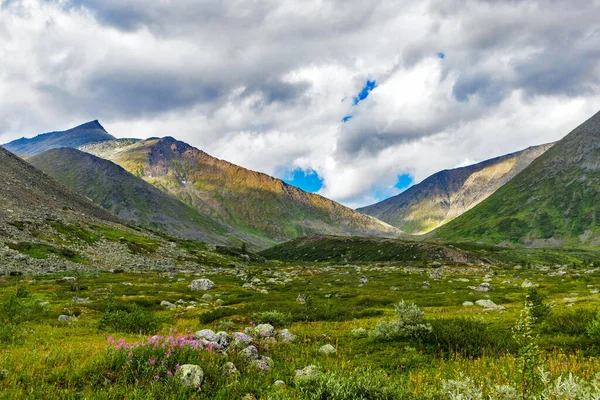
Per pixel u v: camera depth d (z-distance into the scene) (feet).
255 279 273.54
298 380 36.09
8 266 234.58
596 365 43.80
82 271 263.49
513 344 53.93
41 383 30.22
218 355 42.47
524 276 306.96
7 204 368.68
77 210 526.57
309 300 115.24
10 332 55.72
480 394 29.71
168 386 31.53
